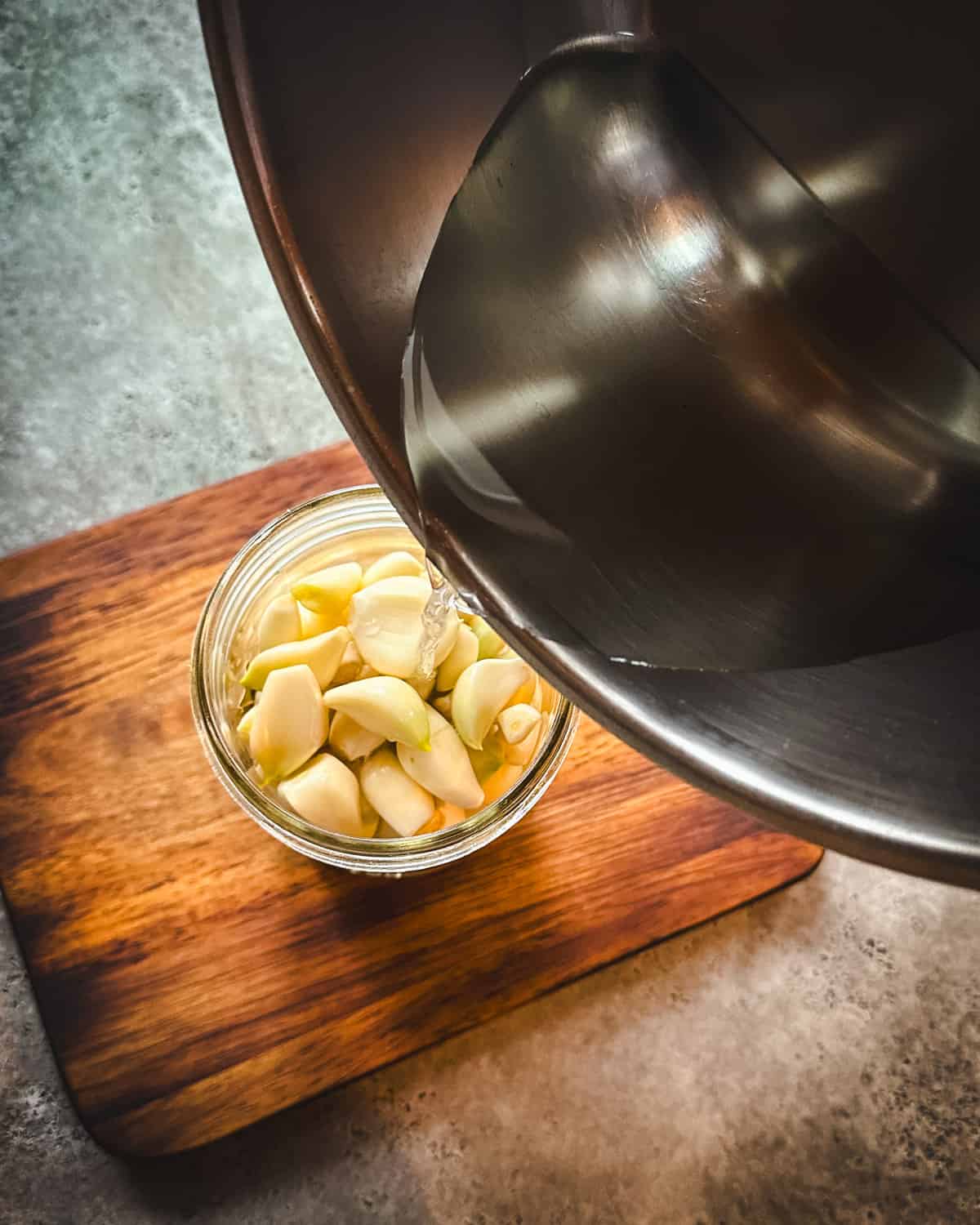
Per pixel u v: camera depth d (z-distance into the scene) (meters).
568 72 0.23
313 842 0.29
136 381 0.44
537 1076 0.37
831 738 0.20
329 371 0.20
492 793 0.33
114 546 0.36
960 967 0.38
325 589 0.31
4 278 0.45
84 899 0.34
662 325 0.23
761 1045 0.37
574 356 0.23
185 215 0.46
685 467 0.22
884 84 0.19
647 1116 0.37
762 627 0.21
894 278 0.21
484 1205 0.36
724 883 0.35
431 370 0.21
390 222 0.21
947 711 0.20
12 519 0.42
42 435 0.43
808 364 0.23
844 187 0.21
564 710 0.30
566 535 0.21
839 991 0.38
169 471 0.43
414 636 0.31
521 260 0.23
